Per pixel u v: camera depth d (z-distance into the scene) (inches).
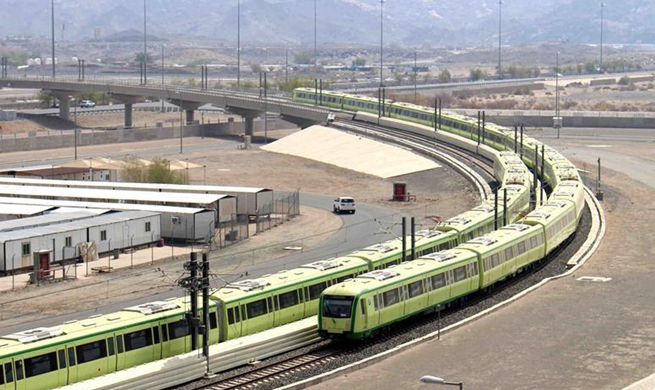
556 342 3841.0
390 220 6973.4
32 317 4402.1
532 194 7175.2
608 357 3641.7
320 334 3791.8
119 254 5880.9
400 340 3885.3
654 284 4864.7
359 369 3494.1
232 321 3705.7
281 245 6097.4
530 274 5132.9
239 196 6988.2
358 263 4357.8
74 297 4785.9
